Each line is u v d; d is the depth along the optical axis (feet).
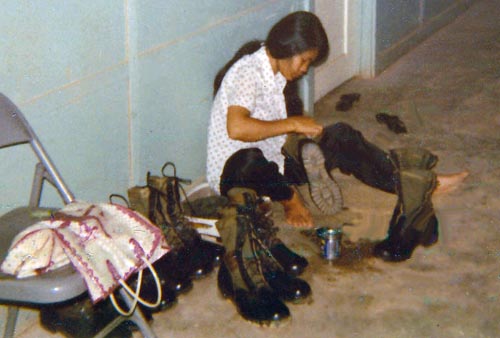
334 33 17.02
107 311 8.73
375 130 15.03
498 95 16.74
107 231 7.22
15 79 8.32
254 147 10.95
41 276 6.81
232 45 12.28
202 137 12.07
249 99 10.40
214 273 10.16
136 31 9.98
